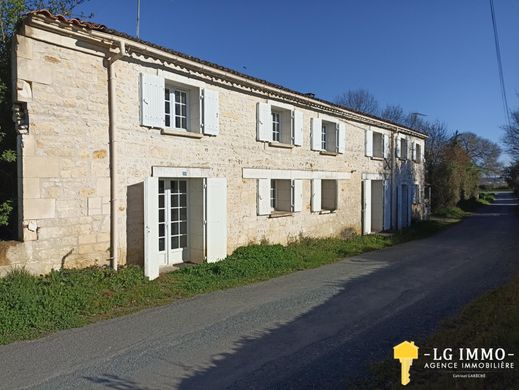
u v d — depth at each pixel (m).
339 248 12.34
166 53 8.27
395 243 14.32
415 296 7.00
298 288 7.66
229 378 4.05
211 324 5.63
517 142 23.47
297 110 12.47
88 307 6.08
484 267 9.50
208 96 9.37
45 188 6.63
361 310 6.25
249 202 10.80
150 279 7.68
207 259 9.32
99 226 7.34
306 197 13.02
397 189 18.75
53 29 6.57
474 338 4.67
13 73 6.46
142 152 8.06
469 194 37.56
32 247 6.49
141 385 3.92
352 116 15.20
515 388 3.50
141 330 5.40
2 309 5.48
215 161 9.68
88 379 4.04
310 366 4.29
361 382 3.89
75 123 6.98
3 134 6.89
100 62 7.34
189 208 9.58
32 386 3.89
